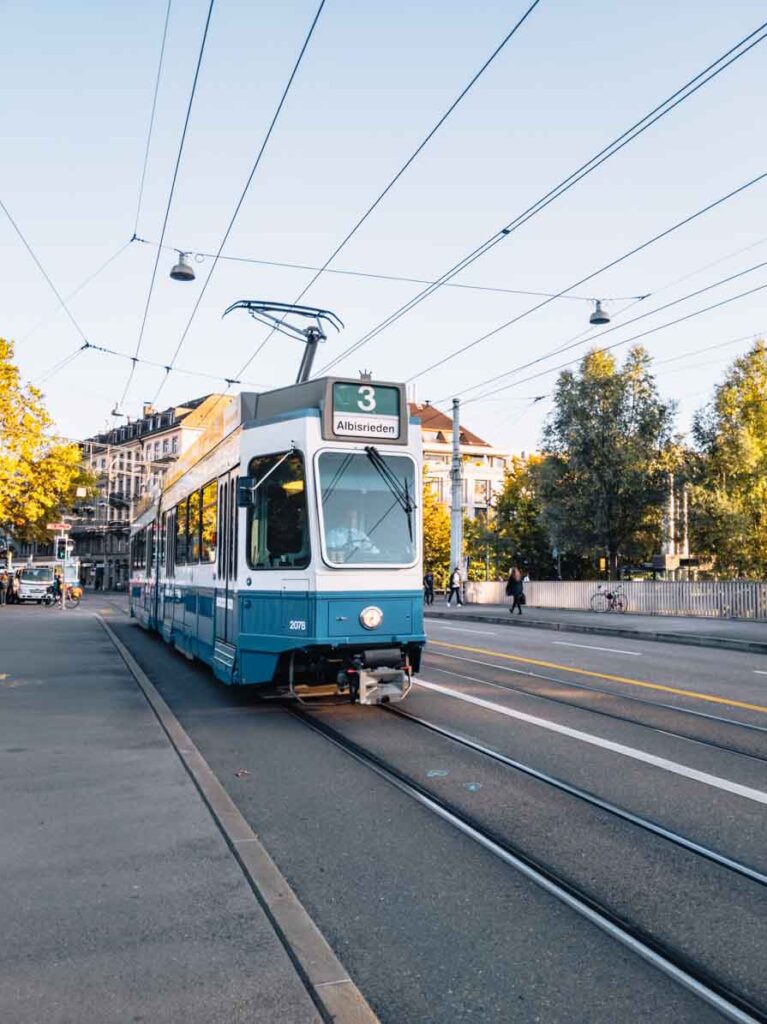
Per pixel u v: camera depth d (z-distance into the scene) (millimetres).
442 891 4449
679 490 44938
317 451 9328
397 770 6977
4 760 7113
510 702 10281
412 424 9828
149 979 3393
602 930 3988
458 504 37719
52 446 43781
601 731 8516
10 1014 3123
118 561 86625
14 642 18609
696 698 10625
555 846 5141
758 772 6871
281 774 6863
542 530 52375
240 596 9961
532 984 3477
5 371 41312
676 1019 3221
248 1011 3154
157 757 7227
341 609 9125
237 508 10188
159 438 83062
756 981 3512
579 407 43875
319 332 14875
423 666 13906
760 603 26562
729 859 4902
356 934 3934
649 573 47500
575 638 20578
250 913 4039
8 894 4254
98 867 4629
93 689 11320
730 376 48375
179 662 14984
